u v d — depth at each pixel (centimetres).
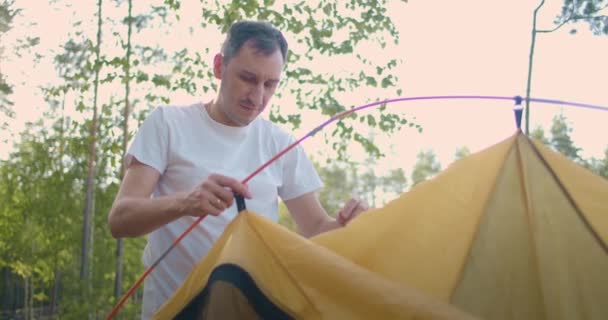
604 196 169
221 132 226
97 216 1238
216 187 177
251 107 212
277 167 238
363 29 592
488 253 167
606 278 161
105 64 660
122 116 764
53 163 1323
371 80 606
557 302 160
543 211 169
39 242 1532
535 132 667
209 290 163
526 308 161
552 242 166
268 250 168
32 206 1405
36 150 1408
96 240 1221
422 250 170
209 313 161
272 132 239
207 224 218
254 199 227
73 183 1299
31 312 1895
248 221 175
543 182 173
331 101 603
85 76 752
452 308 153
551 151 178
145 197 211
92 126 862
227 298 159
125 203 197
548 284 162
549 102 183
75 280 1095
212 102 234
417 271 167
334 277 160
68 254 1420
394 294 155
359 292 157
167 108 225
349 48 589
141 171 214
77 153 964
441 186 178
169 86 632
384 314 154
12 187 1565
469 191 176
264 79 210
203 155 222
